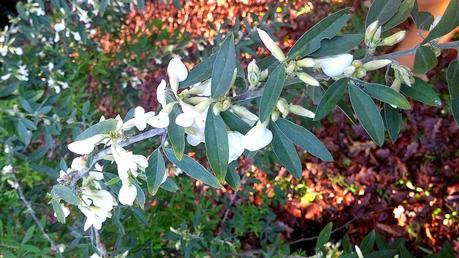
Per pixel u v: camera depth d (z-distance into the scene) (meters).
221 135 0.17
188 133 0.18
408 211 0.56
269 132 0.18
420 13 0.21
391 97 0.18
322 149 0.18
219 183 0.18
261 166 0.45
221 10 0.73
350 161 0.58
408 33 0.42
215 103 0.17
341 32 0.59
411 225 0.55
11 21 0.41
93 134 0.19
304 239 0.55
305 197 0.58
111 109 0.55
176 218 0.44
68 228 0.37
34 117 0.35
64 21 0.43
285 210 0.58
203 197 0.46
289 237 0.57
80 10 0.41
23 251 0.33
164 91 0.18
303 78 0.17
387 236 0.55
